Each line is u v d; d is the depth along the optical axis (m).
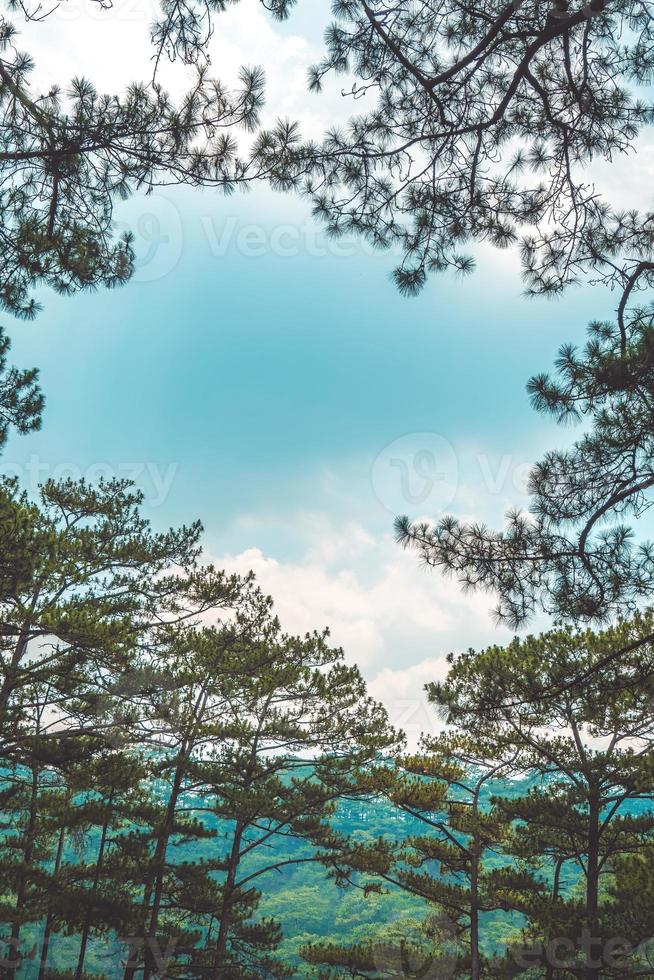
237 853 17.83
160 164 5.77
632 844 15.12
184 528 16.67
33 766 15.73
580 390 5.62
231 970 17.64
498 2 6.22
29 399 10.52
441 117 6.43
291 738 17.48
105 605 15.55
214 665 17.22
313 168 6.50
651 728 14.03
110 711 14.86
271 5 5.65
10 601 12.54
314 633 18.47
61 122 5.62
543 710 14.01
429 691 13.63
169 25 5.56
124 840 17.19
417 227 7.07
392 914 43.84
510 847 16.94
